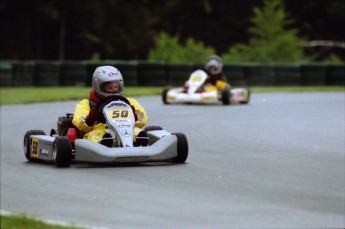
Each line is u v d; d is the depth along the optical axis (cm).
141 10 15688
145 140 3825
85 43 15275
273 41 15662
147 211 2717
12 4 14662
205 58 14425
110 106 3791
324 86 11675
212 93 7775
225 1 18438
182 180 3350
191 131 5450
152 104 7900
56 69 10656
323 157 4128
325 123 6006
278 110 7225
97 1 15100
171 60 14312
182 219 2598
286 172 3603
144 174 3497
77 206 2802
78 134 3894
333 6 19162
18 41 14900
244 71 11475
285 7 18900
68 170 3619
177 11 18462
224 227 2492
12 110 7188
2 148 4591
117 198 2945
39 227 2317
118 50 15588
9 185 3247
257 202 2877
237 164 3847
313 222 2559
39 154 3897
